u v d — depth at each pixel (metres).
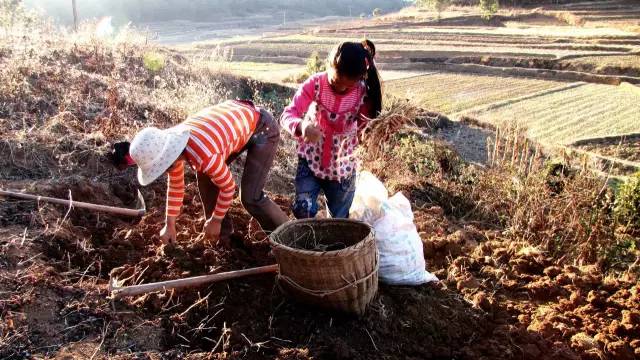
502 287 4.49
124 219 4.59
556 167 8.32
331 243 3.88
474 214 6.79
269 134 3.93
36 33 9.97
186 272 3.85
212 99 9.12
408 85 33.09
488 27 64.56
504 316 4.01
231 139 3.62
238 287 3.80
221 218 3.74
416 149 9.38
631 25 55.53
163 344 3.27
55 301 3.34
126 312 3.40
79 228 4.21
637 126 22.64
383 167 7.30
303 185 4.12
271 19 123.94
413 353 3.50
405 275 4.03
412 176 7.73
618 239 6.36
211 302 3.63
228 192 3.62
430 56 43.34
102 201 4.71
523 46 46.91
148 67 12.18
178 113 7.17
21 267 3.54
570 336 3.87
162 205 4.92
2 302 3.21
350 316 3.57
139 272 3.82
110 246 4.06
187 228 4.50
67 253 3.85
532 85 32.94
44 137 5.12
